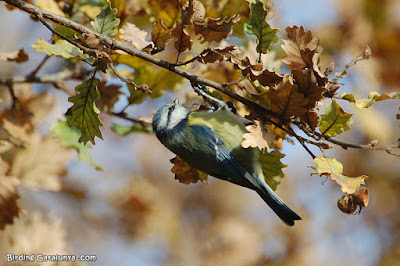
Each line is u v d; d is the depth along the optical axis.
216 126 9.98
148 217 14.66
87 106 8.12
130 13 9.84
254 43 9.65
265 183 9.85
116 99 10.06
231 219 15.30
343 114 8.03
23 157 9.61
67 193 13.41
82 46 7.77
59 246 9.30
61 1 9.80
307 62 7.78
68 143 9.97
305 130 8.25
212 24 8.01
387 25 14.77
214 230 15.12
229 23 8.01
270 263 14.95
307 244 15.10
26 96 9.88
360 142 14.99
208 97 9.98
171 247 14.75
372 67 14.71
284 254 15.01
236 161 9.91
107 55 7.70
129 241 14.34
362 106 7.96
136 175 14.85
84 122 8.23
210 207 15.48
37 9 7.93
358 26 14.78
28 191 12.73
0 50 9.52
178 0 8.40
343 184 7.64
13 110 9.69
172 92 10.95
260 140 7.90
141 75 9.98
